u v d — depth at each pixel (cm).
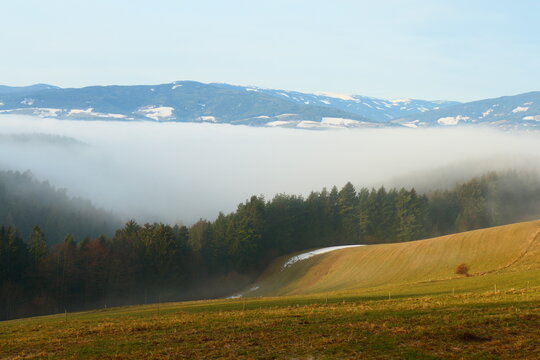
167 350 2772
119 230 12256
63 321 4544
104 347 2959
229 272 12144
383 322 3147
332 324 3197
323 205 14912
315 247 14175
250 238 12188
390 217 14700
